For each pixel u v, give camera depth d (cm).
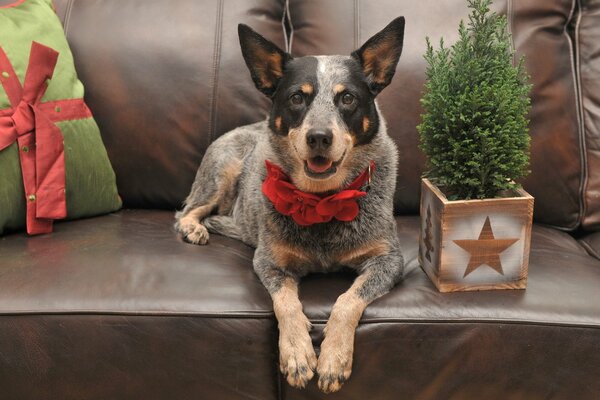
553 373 172
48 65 216
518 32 235
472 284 180
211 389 178
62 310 173
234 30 241
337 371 164
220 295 177
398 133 234
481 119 172
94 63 238
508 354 171
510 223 175
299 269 199
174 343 174
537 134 231
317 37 240
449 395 176
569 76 237
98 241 207
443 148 179
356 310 170
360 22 238
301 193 183
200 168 238
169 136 240
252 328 173
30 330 174
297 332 167
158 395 180
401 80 233
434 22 235
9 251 199
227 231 227
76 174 223
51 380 178
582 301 175
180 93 239
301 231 192
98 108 239
